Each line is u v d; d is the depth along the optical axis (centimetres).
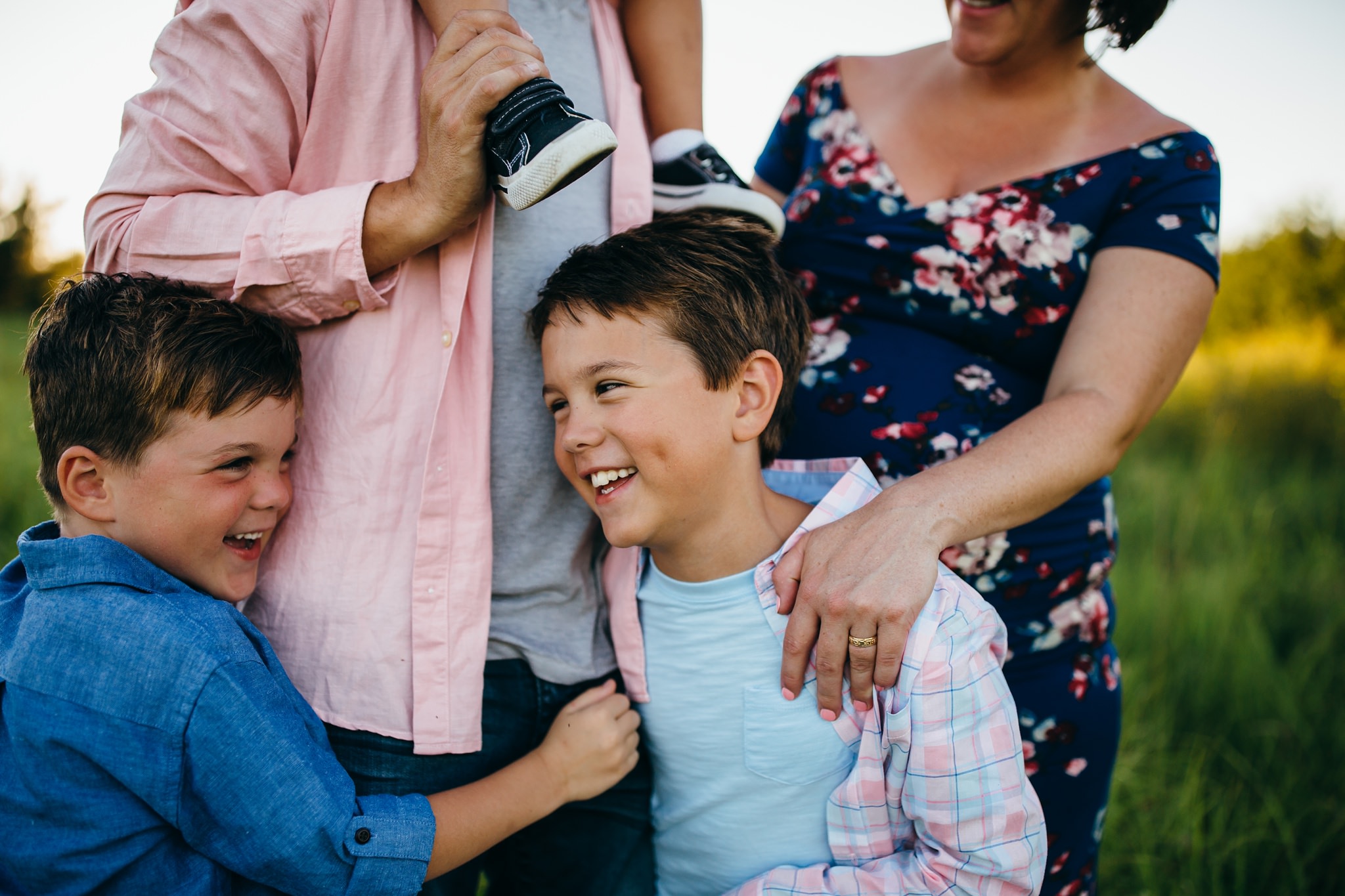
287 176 123
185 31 118
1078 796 157
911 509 119
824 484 149
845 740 124
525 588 131
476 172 110
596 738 127
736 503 130
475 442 122
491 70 106
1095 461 129
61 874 101
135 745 100
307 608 122
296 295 119
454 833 114
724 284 126
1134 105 158
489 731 130
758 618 129
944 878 116
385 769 121
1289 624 365
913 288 157
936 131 164
